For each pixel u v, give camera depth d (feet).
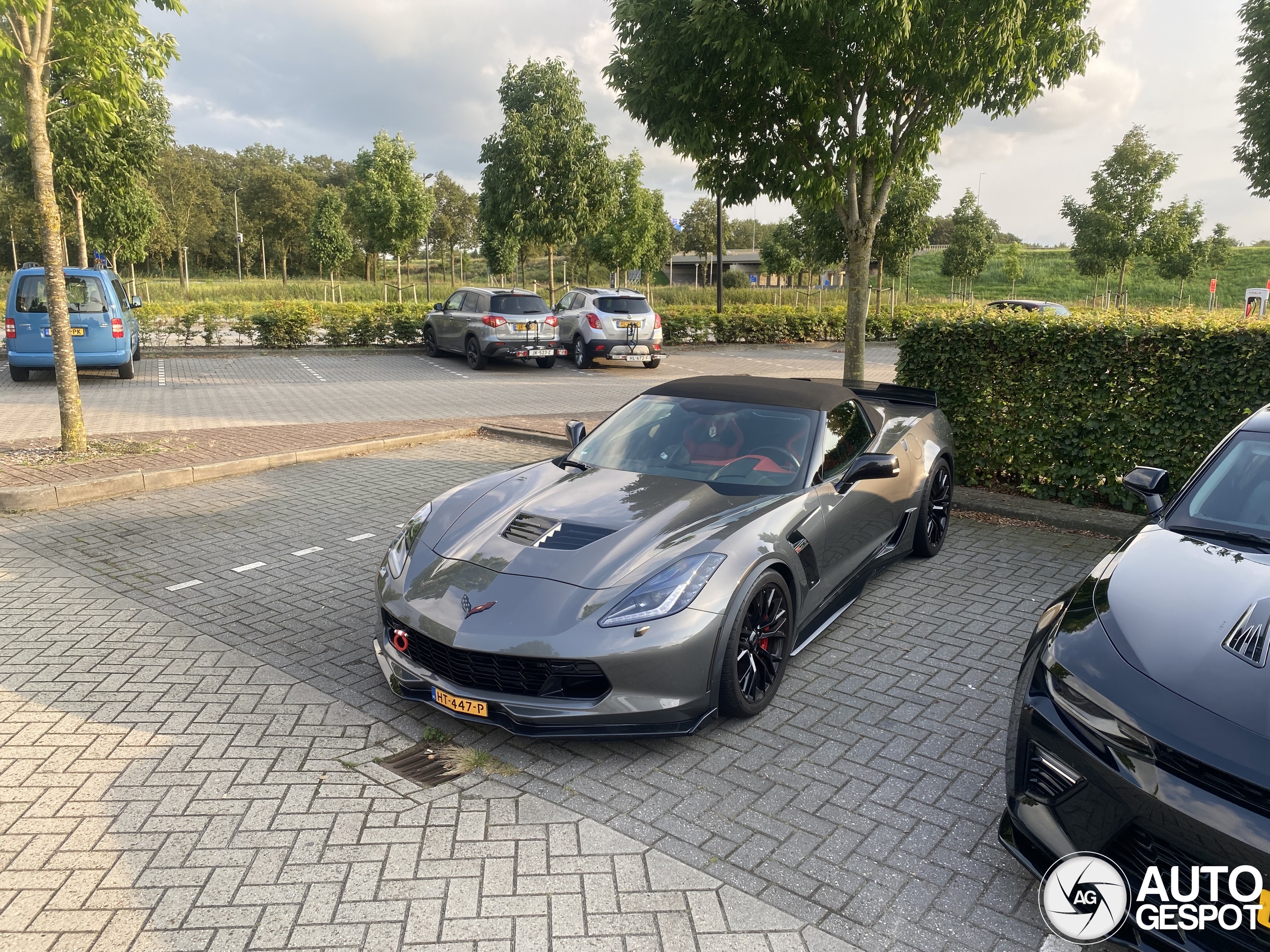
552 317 59.41
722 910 8.21
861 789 10.32
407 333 71.61
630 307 61.57
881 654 14.19
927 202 90.17
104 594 16.62
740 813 9.83
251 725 11.75
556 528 12.30
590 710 10.37
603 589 10.84
